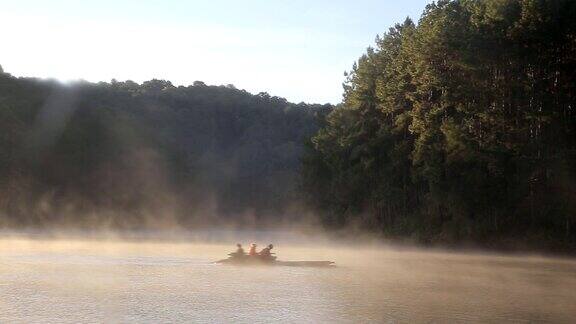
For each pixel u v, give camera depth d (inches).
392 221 3280.0
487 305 1108.5
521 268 1824.6
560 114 2321.6
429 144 2615.7
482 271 1715.1
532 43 2285.9
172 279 1419.8
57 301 1088.8
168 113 7647.6
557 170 2258.9
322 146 3907.5
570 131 2341.3
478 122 2453.2
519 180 2388.0
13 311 993.5
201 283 1355.8
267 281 1403.8
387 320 964.0
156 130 6845.5
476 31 2359.7
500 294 1243.2
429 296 1201.4
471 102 2490.2
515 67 2365.9
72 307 1034.1
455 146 2426.2
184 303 1086.4
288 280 1427.2
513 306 1102.4
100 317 957.8
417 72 2642.7
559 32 2229.3
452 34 2452.0
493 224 2536.9
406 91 2947.8
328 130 3927.2
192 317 965.8
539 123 2330.2
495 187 2514.8
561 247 2348.7
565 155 2224.4
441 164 2576.3
